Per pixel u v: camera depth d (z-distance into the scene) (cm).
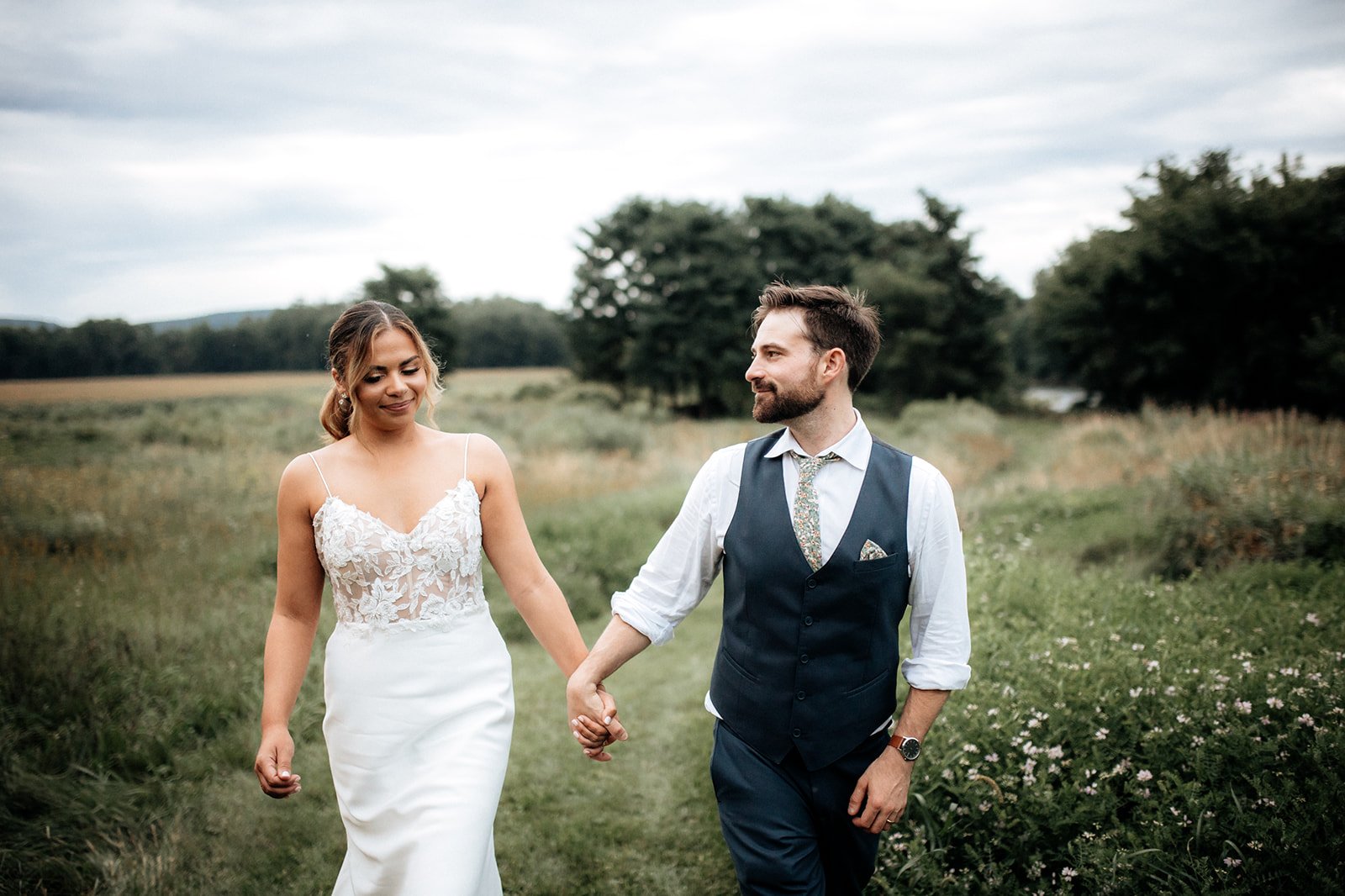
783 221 4947
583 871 298
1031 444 2050
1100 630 363
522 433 2117
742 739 204
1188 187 2788
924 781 271
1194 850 220
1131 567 623
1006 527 851
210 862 297
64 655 426
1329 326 2203
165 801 339
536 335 10081
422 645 211
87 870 289
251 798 340
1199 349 2716
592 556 764
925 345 4134
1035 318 3559
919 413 2895
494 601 642
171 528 817
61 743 363
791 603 197
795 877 191
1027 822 241
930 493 197
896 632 204
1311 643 344
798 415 197
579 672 211
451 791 197
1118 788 258
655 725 428
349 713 209
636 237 5025
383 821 202
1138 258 2698
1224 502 671
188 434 1952
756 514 202
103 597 552
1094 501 960
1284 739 246
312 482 214
